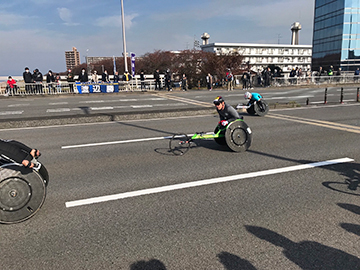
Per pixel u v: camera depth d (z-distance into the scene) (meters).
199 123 10.70
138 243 3.14
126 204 4.09
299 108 14.17
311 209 3.91
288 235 3.29
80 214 3.82
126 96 21.50
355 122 10.25
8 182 3.52
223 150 6.90
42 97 20.91
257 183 4.82
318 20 55.97
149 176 5.19
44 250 3.04
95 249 3.04
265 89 26.42
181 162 5.99
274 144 7.37
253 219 3.65
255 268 2.74
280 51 83.56
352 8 48.84
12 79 20.67
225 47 78.19
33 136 8.73
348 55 50.38
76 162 6.06
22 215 3.62
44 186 3.74
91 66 73.00
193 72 33.97
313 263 2.81
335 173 5.27
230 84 26.64
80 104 16.67
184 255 2.93
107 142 7.80
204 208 3.95
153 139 8.10
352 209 3.92
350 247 3.07
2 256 2.95
